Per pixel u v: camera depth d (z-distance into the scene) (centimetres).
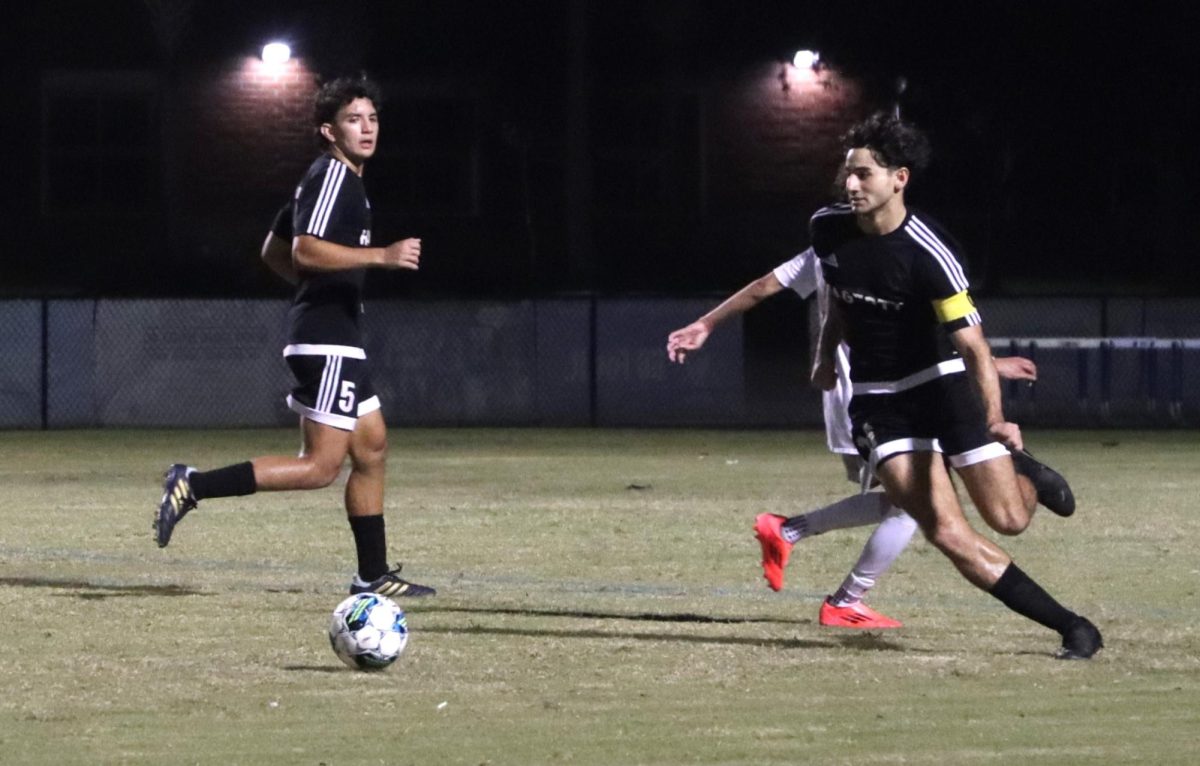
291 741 1605
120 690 1838
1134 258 8762
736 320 7256
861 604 2364
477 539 3291
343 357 2288
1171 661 2008
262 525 3503
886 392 2033
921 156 1958
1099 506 3941
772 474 4906
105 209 8256
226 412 7081
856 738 1616
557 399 7225
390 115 8431
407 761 1529
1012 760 1531
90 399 7006
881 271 1973
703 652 2070
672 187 8544
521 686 1864
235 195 8288
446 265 8462
